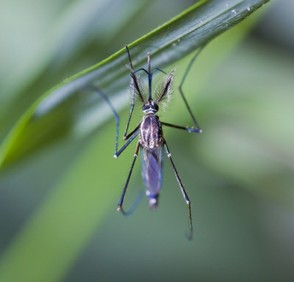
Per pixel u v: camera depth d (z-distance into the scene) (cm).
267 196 7
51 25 7
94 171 7
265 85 7
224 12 5
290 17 7
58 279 7
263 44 7
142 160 6
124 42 7
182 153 7
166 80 6
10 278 7
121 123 7
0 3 7
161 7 7
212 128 7
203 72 6
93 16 6
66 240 7
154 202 6
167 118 7
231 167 7
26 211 7
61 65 6
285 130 7
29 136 6
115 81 6
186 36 5
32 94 6
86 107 6
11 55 7
